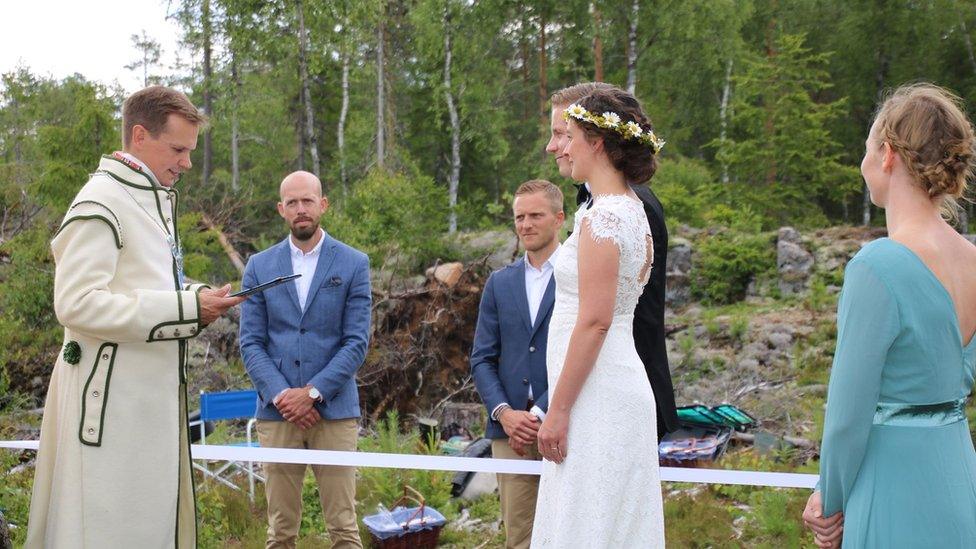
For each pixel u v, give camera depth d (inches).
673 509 208.2
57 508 106.7
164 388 111.1
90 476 105.6
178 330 108.1
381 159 962.1
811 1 1141.7
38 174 614.5
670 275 586.2
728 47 939.3
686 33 897.5
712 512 204.1
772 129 926.4
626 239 98.0
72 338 109.0
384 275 539.8
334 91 1155.3
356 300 169.0
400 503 207.9
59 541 105.5
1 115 1178.6
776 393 370.0
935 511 79.5
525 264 152.4
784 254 566.3
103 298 103.7
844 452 82.2
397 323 457.4
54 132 573.6
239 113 1072.8
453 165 970.1
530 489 141.2
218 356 418.6
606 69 1026.1
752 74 935.7
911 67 1072.2
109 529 105.9
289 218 168.2
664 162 921.5
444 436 375.2
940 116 81.3
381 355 430.3
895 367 80.9
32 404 391.5
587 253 98.2
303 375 163.2
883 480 81.2
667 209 740.7
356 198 598.5
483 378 150.2
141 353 109.1
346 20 958.4
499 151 999.6
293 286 167.6
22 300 432.5
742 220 666.8
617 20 922.7
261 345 167.3
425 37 995.9
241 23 949.8
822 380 389.4
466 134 970.7
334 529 160.1
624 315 102.0
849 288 82.4
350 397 165.5
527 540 141.3
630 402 100.2
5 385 384.8
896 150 82.9
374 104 1093.1
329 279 167.6
